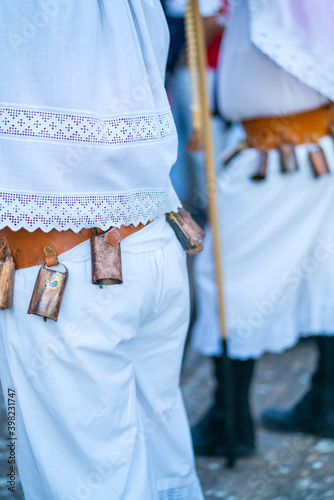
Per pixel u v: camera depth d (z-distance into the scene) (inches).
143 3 61.9
